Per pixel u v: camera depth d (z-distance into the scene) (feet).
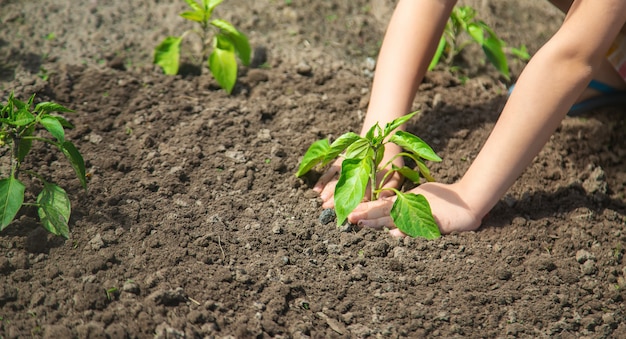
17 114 5.79
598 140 6.59
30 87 6.49
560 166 6.43
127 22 7.11
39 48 6.82
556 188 6.33
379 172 6.12
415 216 5.90
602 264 5.98
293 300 5.75
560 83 5.81
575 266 5.96
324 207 6.11
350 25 7.27
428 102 6.72
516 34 7.30
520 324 5.73
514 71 7.03
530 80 5.84
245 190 6.19
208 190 6.16
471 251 5.96
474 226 6.03
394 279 5.85
